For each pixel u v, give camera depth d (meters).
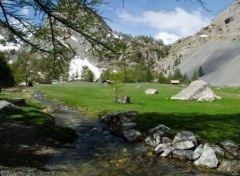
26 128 28.30
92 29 12.28
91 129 33.19
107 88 103.94
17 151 21.50
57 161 20.39
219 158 21.05
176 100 58.19
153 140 26.23
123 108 45.41
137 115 37.66
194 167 19.83
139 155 22.66
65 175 17.58
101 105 50.31
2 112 34.53
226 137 26.02
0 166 18.03
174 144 23.62
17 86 116.31
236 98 62.09
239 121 33.25
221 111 41.62
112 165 19.97
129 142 27.02
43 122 31.55
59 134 27.39
